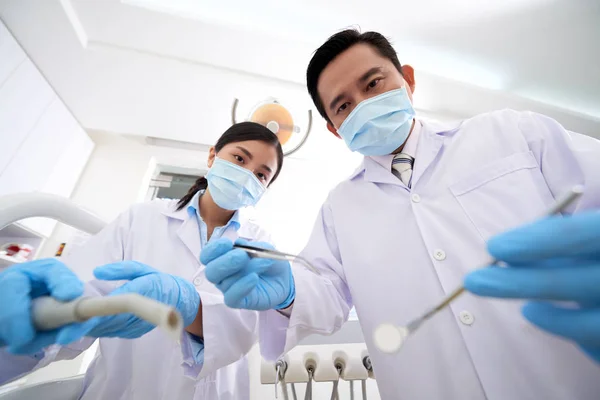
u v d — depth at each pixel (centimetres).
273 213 179
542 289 21
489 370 47
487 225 57
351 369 94
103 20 116
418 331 58
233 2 115
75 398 67
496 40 134
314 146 180
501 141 66
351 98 77
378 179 77
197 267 83
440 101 158
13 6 108
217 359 56
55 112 146
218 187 91
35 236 148
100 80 138
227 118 158
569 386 41
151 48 126
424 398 52
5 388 112
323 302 63
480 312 52
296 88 140
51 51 125
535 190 56
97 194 168
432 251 60
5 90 119
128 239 85
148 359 69
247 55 129
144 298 25
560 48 136
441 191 66
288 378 91
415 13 122
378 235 70
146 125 166
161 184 196
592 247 20
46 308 26
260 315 63
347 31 78
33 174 137
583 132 184
